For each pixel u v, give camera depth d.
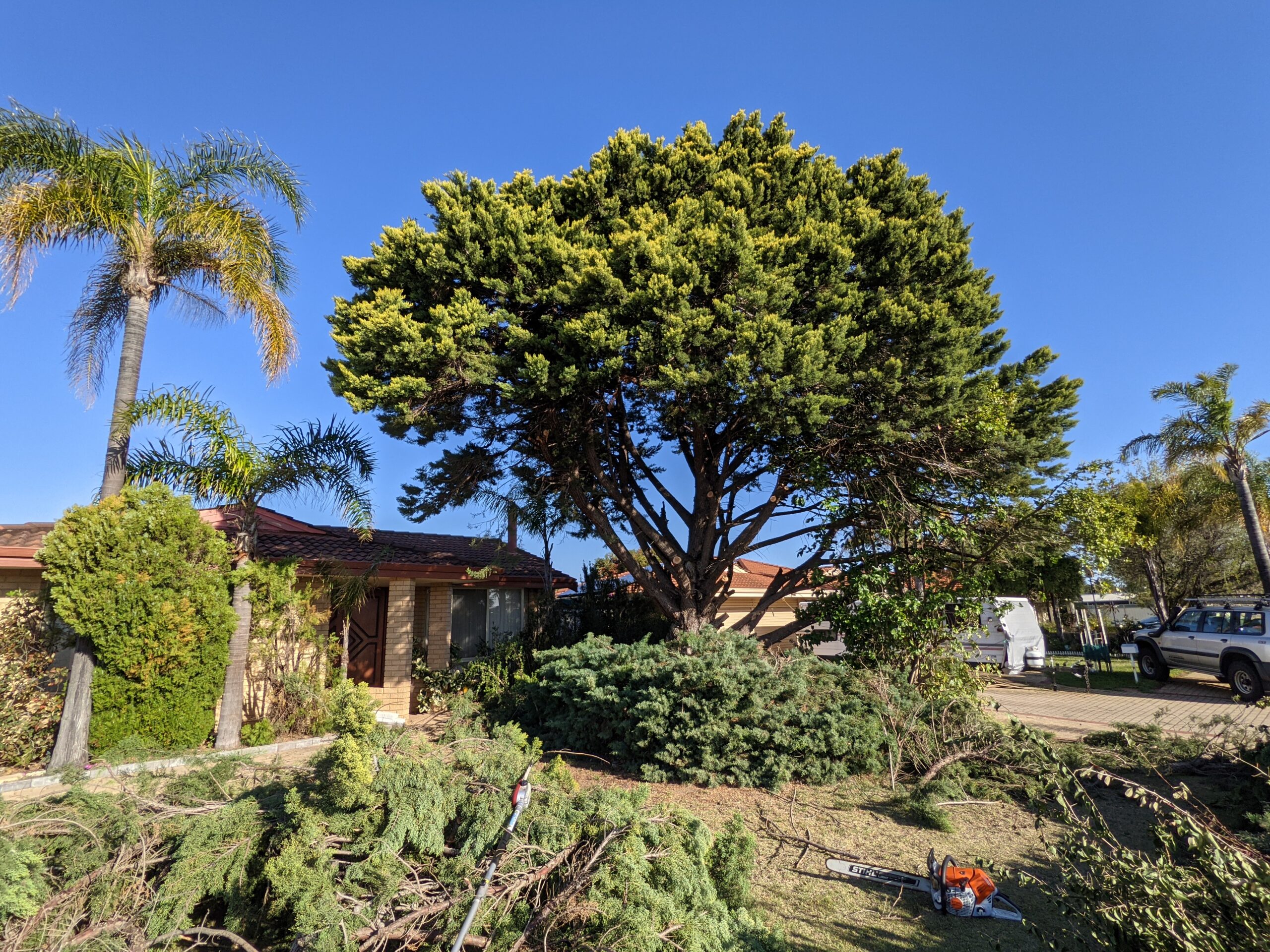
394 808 3.98
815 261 9.81
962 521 10.81
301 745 9.51
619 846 3.79
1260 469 23.19
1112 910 3.10
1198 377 20.23
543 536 14.35
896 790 7.39
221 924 4.23
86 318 10.62
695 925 3.49
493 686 11.34
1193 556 24.16
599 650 9.48
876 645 10.51
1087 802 3.86
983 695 11.10
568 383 9.02
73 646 8.95
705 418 9.62
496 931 3.49
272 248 10.61
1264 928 2.70
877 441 10.04
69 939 3.49
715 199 10.00
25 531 11.89
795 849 5.90
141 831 4.06
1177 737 8.82
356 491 9.97
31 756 8.51
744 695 7.89
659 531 12.53
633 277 8.94
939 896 4.75
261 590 9.88
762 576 21.97
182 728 8.73
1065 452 12.95
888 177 11.22
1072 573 20.36
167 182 9.98
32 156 9.11
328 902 3.43
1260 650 14.41
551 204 10.71
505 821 4.10
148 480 9.47
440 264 9.24
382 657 14.34
